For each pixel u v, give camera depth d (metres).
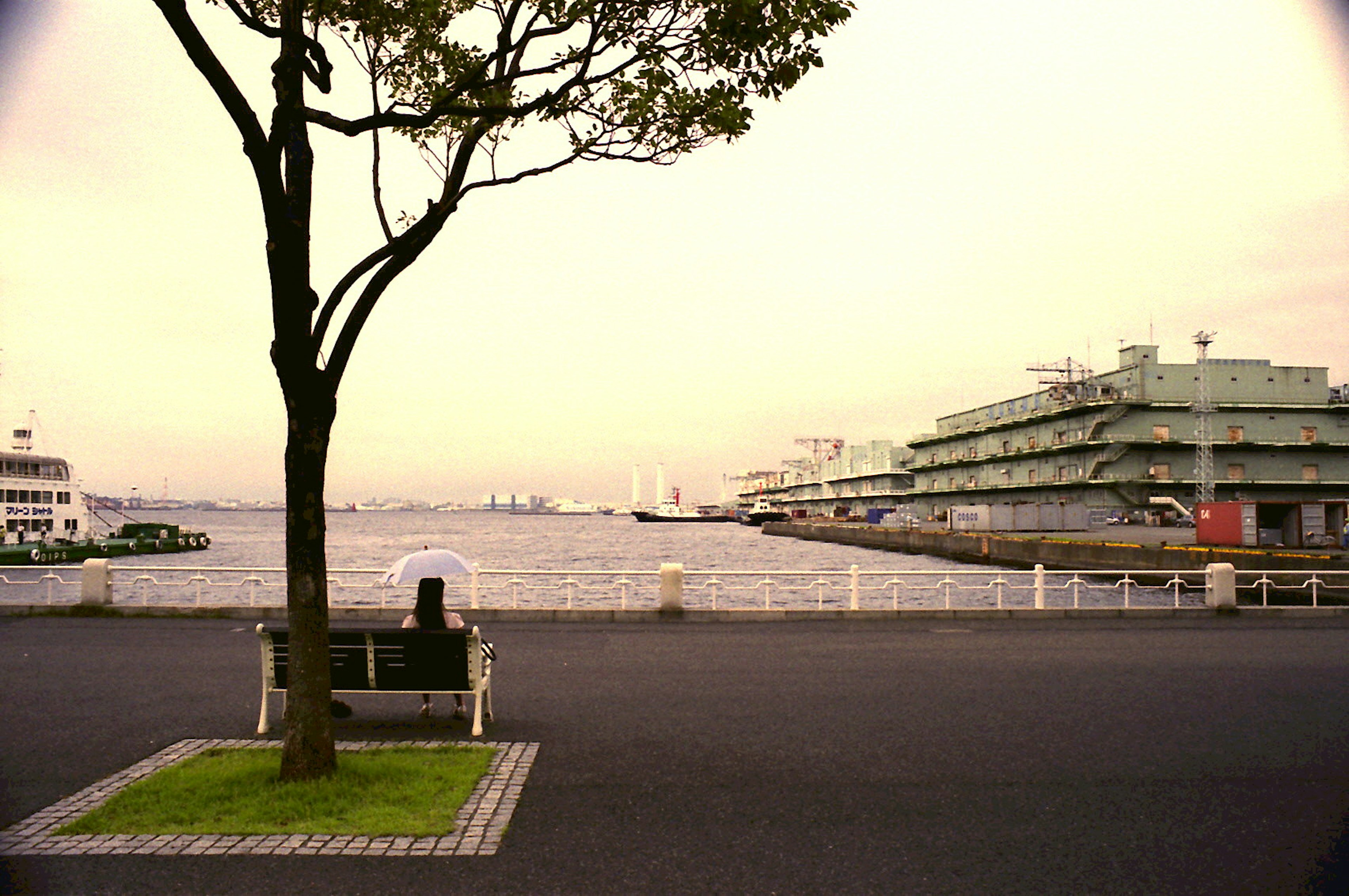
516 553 89.62
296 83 6.35
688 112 7.21
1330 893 4.84
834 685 10.75
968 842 5.58
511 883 4.86
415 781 6.41
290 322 6.25
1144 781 6.85
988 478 100.19
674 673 11.58
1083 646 14.05
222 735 8.02
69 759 7.19
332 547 104.81
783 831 5.73
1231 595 18.19
